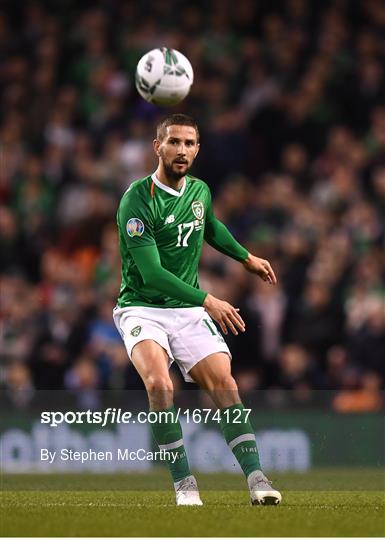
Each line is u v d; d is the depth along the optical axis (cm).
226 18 7362
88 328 5334
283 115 6681
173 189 2761
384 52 7000
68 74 7175
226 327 2628
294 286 5459
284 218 5869
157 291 2727
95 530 2175
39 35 7394
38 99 7044
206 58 7012
